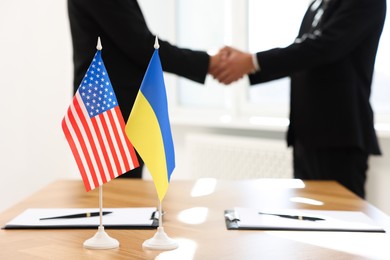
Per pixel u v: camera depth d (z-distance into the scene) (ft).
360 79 8.20
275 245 4.36
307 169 8.31
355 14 7.92
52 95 13.79
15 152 13.74
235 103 13.67
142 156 4.19
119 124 4.55
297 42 8.27
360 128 8.03
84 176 4.41
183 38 15.02
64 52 13.66
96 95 4.49
